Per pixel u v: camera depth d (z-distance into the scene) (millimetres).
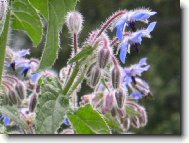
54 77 415
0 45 419
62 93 410
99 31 438
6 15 422
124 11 447
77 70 421
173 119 1464
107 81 518
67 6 420
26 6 441
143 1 1664
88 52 417
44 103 398
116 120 488
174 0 1672
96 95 497
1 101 470
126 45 447
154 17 1684
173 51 1668
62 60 1534
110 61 431
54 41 411
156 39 1696
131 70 518
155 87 1562
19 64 506
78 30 442
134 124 518
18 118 419
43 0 420
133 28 445
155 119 1501
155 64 1629
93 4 1788
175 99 1541
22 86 480
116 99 467
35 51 1462
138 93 528
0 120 490
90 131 428
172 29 1696
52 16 418
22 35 1472
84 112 426
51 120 390
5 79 482
